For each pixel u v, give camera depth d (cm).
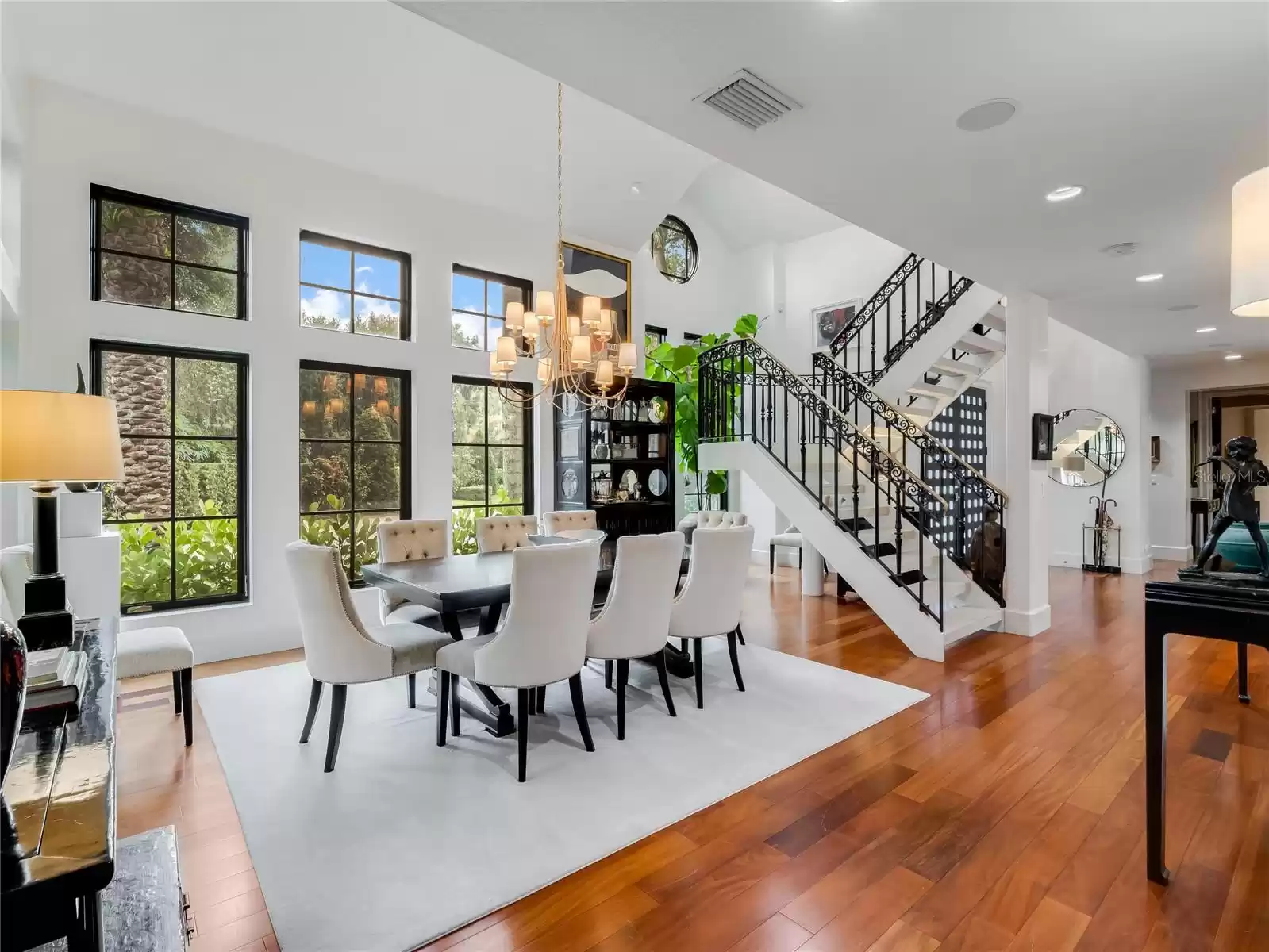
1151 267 423
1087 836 224
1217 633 193
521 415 594
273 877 202
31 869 76
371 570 359
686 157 599
